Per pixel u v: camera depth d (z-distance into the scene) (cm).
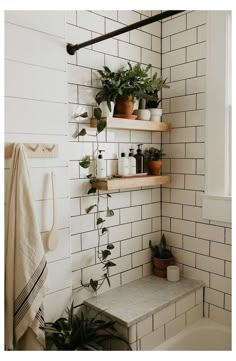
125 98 189
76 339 159
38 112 158
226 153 199
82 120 181
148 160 218
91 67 185
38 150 157
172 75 224
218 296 205
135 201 217
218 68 198
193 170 215
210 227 208
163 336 182
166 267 222
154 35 224
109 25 195
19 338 145
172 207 230
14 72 148
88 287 188
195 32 209
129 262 214
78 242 183
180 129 221
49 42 161
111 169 200
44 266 149
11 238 143
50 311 167
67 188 172
